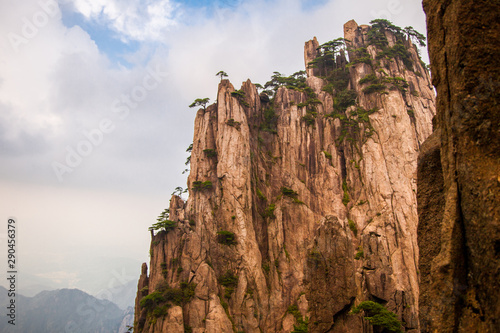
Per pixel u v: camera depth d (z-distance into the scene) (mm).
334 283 57531
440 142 19016
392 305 82750
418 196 21281
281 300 115500
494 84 15562
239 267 117062
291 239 127312
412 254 119312
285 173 142500
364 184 135250
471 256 15305
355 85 157125
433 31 18719
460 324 14992
